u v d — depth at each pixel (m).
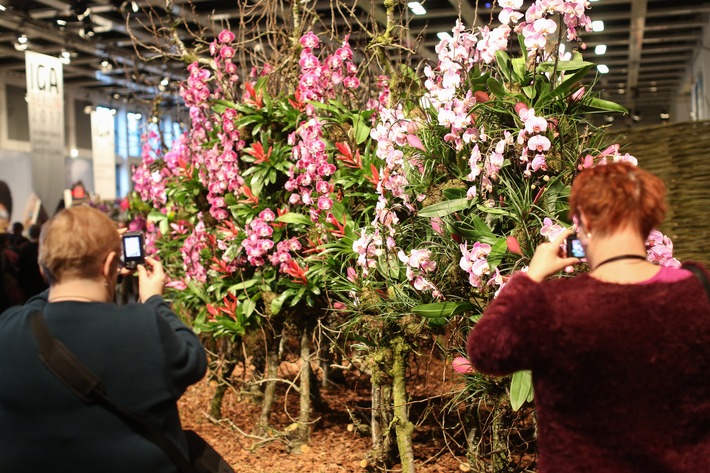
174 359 1.73
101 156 15.01
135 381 1.68
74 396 1.64
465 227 3.03
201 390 5.36
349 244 3.74
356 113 4.40
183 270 5.23
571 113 3.10
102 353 1.67
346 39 4.35
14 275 4.50
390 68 4.21
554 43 3.20
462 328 3.10
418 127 3.30
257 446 4.05
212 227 4.68
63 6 13.31
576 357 1.48
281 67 4.84
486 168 2.84
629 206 1.56
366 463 3.62
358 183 3.93
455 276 3.02
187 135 5.33
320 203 3.82
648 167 4.50
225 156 4.30
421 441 3.89
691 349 1.46
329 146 4.08
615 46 17.81
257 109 4.32
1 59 18.25
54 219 1.78
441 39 3.23
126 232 2.04
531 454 3.46
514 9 3.07
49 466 1.64
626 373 1.46
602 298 1.50
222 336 4.55
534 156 2.88
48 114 11.70
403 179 3.23
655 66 19.98
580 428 1.50
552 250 1.68
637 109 26.73
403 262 3.14
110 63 15.60
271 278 4.16
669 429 1.46
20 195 17.77
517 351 1.52
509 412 3.06
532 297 1.52
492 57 3.13
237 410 4.82
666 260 2.51
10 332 1.70
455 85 3.09
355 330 3.69
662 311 1.47
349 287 3.61
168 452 1.68
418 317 3.16
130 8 12.45
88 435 1.64
